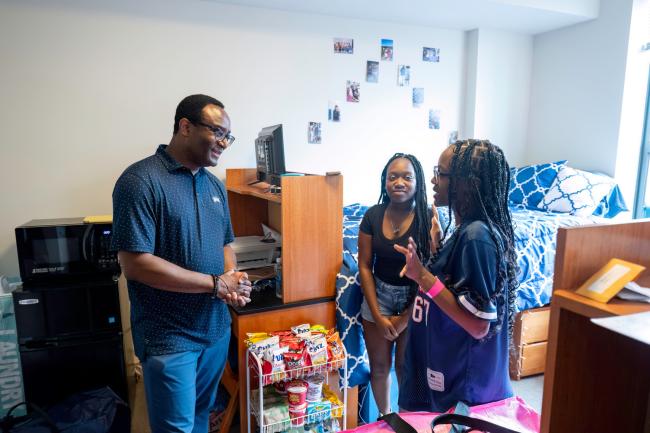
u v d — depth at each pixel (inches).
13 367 77.4
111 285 77.6
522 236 97.6
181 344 55.4
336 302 75.8
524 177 126.8
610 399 31.7
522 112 144.0
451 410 44.2
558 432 30.2
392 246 70.4
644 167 125.8
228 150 107.7
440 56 130.5
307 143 116.1
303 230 72.9
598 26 125.0
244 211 104.3
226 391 86.2
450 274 42.7
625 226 31.3
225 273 58.0
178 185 55.1
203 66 103.2
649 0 119.4
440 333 45.1
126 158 98.9
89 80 94.4
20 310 74.0
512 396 45.8
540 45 140.2
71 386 77.7
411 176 69.9
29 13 88.9
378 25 120.6
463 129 137.5
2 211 91.4
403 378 51.8
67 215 95.7
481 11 115.6
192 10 100.8
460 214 44.5
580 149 132.0
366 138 123.3
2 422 63.4
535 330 99.7
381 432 41.5
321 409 68.0
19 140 91.0
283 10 109.4
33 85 90.8
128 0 95.4
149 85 99.0
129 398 87.6
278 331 72.6
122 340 79.7
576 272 29.8
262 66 108.8
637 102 122.6
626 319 24.0
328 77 116.2
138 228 51.1
